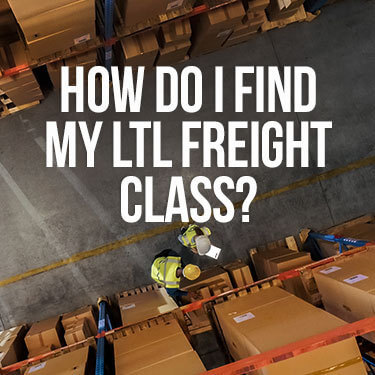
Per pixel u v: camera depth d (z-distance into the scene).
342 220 8.34
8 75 5.75
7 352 6.36
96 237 7.99
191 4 5.79
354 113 8.52
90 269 7.95
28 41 4.94
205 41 7.29
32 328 7.29
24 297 7.87
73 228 7.97
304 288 5.81
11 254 7.90
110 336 5.39
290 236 8.17
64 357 5.00
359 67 8.57
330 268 5.10
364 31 8.52
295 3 7.02
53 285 7.90
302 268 5.55
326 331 3.71
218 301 5.52
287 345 3.58
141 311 6.32
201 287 6.87
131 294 7.81
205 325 5.91
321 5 7.95
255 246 8.16
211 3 5.93
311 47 8.50
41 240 7.93
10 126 7.97
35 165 8.00
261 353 3.56
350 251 5.58
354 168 8.44
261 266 7.55
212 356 6.52
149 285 7.96
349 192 8.39
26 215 7.93
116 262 7.98
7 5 4.86
